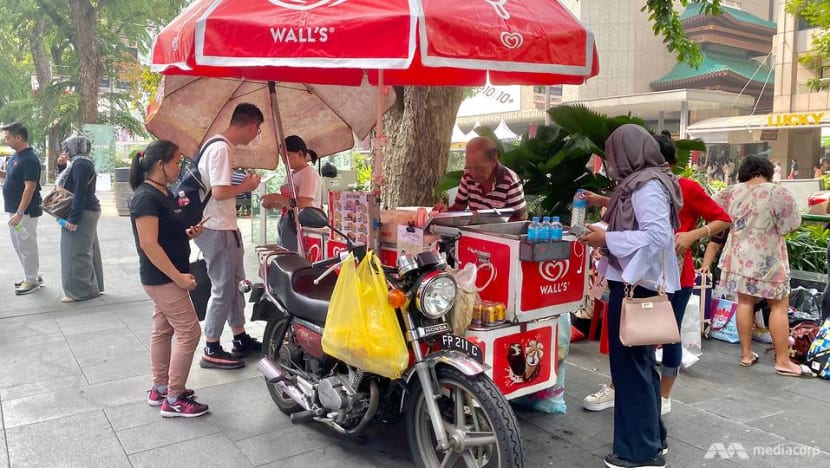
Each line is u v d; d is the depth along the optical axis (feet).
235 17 9.45
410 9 8.78
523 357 11.24
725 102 83.35
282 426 12.47
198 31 9.44
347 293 10.01
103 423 12.48
